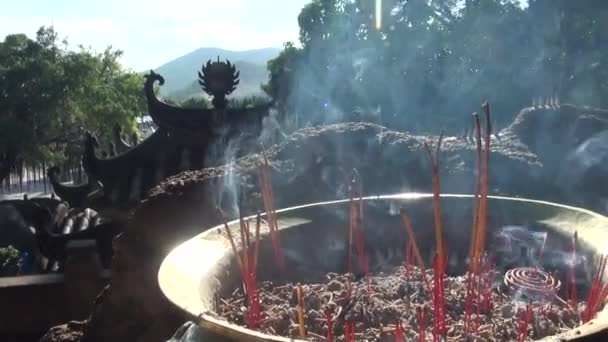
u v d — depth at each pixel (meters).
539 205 2.51
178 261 2.00
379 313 1.99
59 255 9.77
